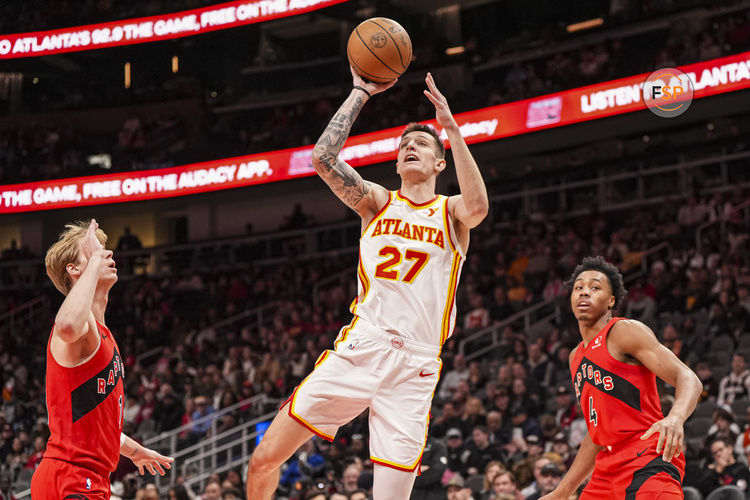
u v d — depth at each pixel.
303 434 3.37
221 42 24.66
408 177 3.53
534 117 14.53
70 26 20.50
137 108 22.89
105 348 3.27
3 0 23.02
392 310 3.39
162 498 10.95
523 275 14.09
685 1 17.44
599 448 3.88
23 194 19.17
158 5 21.62
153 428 13.20
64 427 3.19
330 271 17.25
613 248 13.48
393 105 18.66
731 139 13.78
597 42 17.52
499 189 16.27
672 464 3.56
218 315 17.56
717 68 12.83
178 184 18.34
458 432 9.29
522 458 8.70
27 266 21.23
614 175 15.77
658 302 11.73
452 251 3.46
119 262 20.69
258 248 20.20
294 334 14.74
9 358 17.69
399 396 3.37
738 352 9.98
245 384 12.74
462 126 15.38
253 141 19.52
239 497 8.88
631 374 3.65
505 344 11.72
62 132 22.70
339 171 3.50
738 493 6.39
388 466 3.33
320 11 18.66
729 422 7.77
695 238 13.24
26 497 11.98
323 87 23.44
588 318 3.83
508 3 21.91
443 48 21.91
